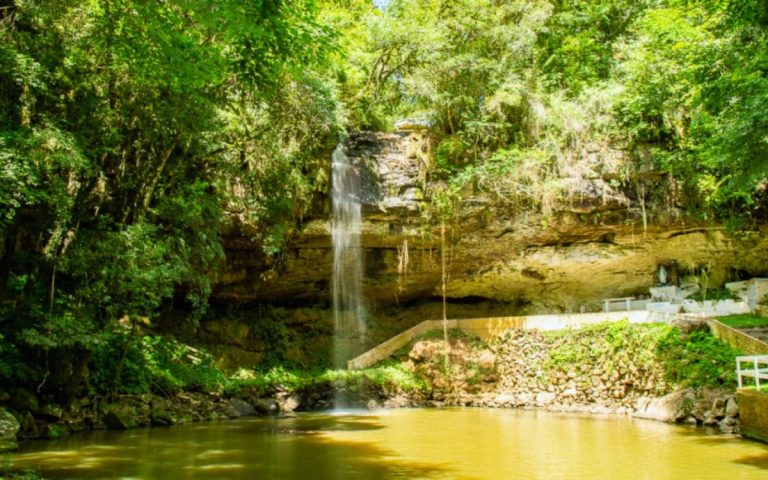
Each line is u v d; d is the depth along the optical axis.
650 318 17.55
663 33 19.53
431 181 21.86
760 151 12.32
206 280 16.20
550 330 20.30
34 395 13.08
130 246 13.05
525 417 16.06
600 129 21.02
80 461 9.47
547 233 21.86
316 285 23.39
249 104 17.95
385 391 20.02
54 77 12.30
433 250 22.92
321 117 19.03
